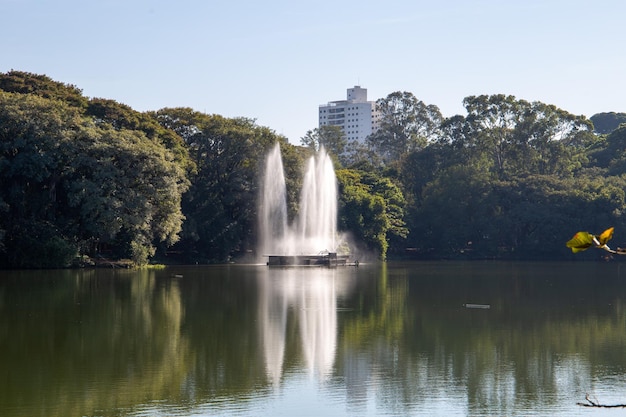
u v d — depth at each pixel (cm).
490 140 11988
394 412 2095
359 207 9381
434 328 3431
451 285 5559
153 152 6725
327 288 5241
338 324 3541
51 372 2519
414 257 10800
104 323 3509
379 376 2506
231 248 8394
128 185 6675
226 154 8419
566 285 5594
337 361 2727
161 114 8775
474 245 10669
